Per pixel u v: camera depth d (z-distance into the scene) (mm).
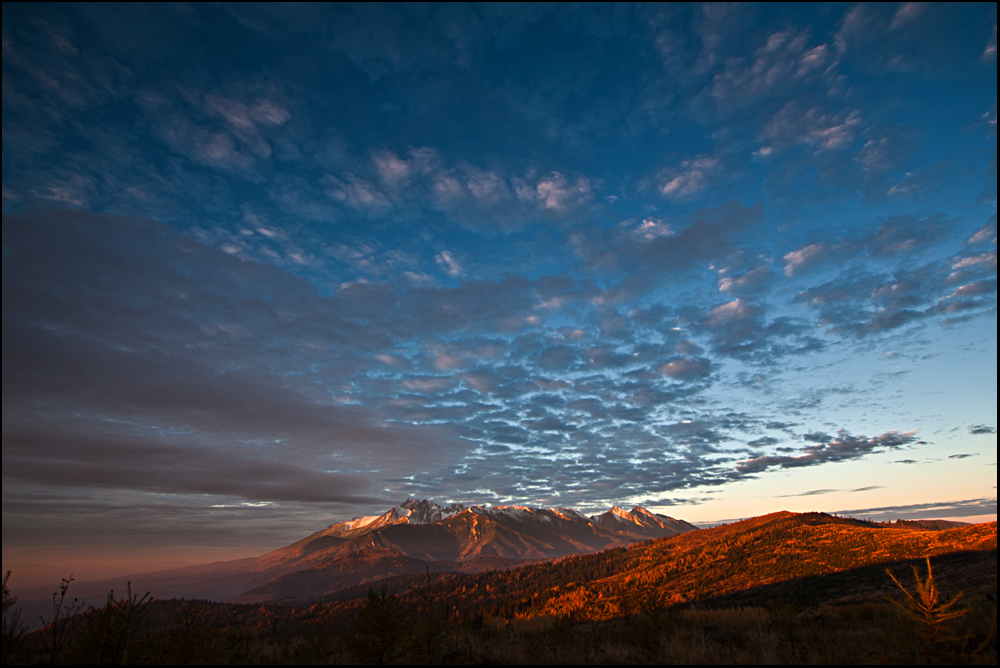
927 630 13078
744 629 22188
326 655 15836
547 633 24906
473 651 17484
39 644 12641
